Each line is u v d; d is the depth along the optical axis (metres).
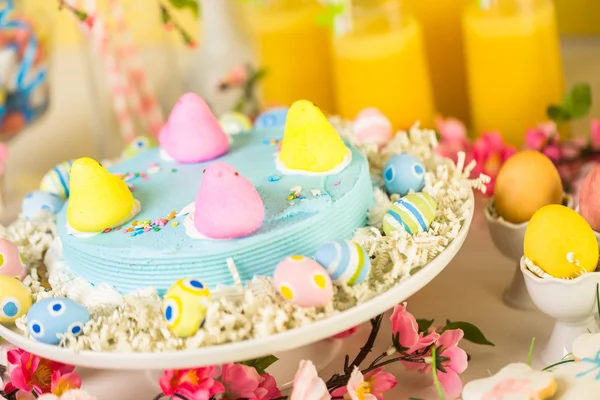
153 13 1.28
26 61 1.18
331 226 0.88
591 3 1.24
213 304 0.82
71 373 0.89
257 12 1.31
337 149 0.92
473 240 1.06
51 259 0.94
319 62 1.31
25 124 1.22
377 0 1.20
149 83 1.31
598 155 1.07
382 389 0.87
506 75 1.17
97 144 1.32
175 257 0.85
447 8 1.25
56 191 1.01
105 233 0.89
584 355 0.82
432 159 0.99
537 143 1.08
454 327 0.91
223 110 1.34
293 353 0.94
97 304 0.87
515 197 0.93
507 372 0.82
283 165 0.93
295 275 0.82
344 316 0.82
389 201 0.94
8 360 0.90
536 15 1.15
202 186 0.86
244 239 0.85
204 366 0.82
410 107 1.22
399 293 0.84
